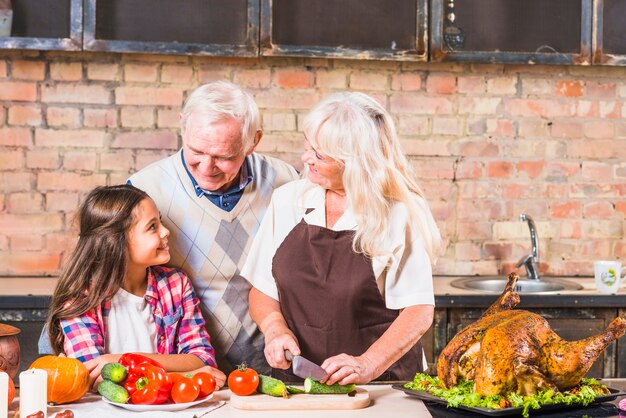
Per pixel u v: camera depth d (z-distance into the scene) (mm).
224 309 2402
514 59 3457
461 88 3609
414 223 2076
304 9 3389
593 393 1784
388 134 2057
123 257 2135
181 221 2342
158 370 1773
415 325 2025
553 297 3062
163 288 2242
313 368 1812
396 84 3582
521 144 3641
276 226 2229
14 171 3434
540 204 3650
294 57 3506
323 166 2031
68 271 2127
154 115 3488
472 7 3467
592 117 3658
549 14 3486
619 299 3088
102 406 1780
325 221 2139
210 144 2117
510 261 3643
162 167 2389
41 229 3453
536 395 1739
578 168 3660
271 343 1975
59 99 3441
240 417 1708
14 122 3428
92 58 3447
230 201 2377
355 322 2111
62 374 1758
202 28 3332
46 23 3268
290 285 2129
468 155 3625
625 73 3656
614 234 3684
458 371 1804
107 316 2164
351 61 3559
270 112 3533
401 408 1785
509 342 1738
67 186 3461
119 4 3289
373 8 3414
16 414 1689
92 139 3463
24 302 2895
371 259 2074
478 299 3033
